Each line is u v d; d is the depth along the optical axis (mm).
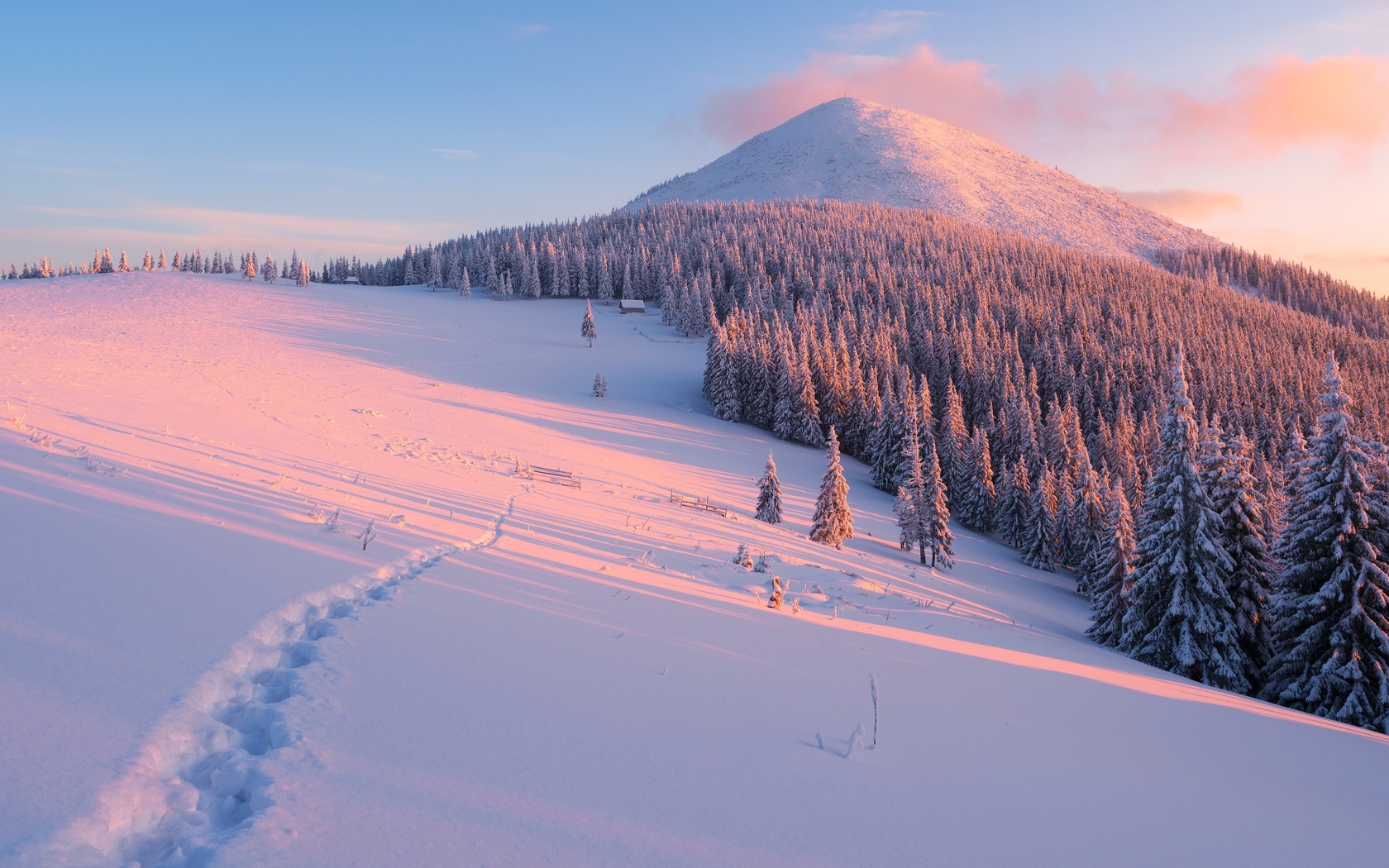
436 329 115938
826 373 79938
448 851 3283
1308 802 6508
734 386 84625
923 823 4387
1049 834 4527
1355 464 19703
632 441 60781
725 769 4727
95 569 6312
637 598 10258
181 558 7188
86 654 4621
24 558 6195
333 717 4496
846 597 16734
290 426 25453
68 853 2830
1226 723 9992
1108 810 5164
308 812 3406
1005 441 69375
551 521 16953
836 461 34281
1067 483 51094
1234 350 116250
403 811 3562
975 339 100562
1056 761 6184
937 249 174125
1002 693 8711
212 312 99375
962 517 61719
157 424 17281
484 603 8102
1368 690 18938
